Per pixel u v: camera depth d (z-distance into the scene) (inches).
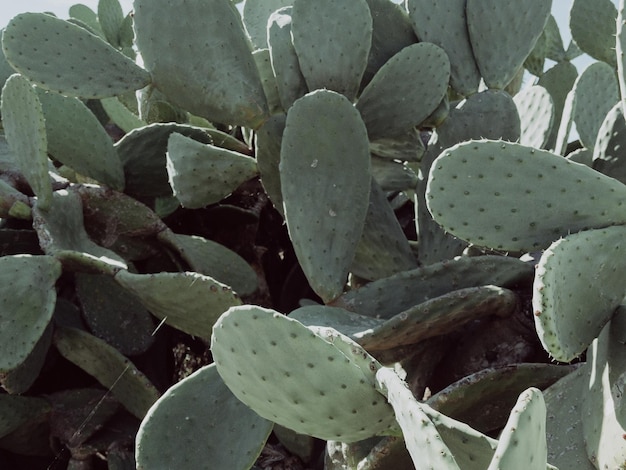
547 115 75.4
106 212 73.4
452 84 73.0
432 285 58.1
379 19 74.5
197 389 51.4
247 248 79.0
